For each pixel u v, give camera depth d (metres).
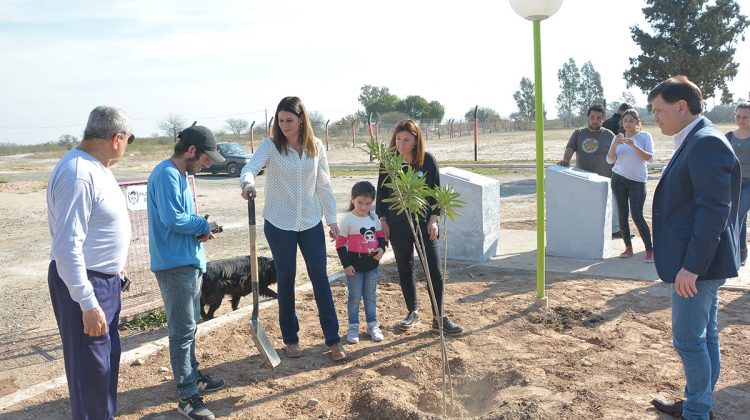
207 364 4.85
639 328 5.25
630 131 7.47
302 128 4.65
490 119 66.31
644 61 38.06
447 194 3.86
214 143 4.04
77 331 3.24
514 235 9.60
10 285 8.14
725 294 6.08
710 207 3.20
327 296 4.82
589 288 6.45
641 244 8.53
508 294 6.34
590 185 7.61
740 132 6.82
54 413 4.12
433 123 55.28
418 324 5.59
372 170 25.19
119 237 3.42
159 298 6.62
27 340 6.00
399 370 4.61
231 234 11.30
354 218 5.18
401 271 5.40
